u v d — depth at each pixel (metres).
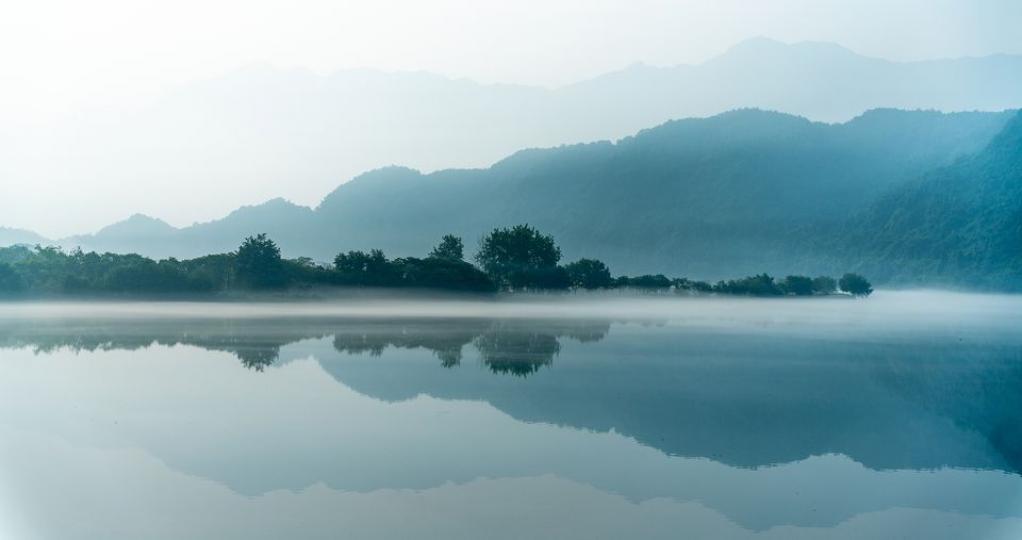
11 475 18.56
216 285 95.00
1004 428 24.77
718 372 34.81
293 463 19.56
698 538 15.39
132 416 24.39
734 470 19.67
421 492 17.55
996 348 47.81
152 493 17.38
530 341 48.00
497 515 16.28
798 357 41.06
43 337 47.38
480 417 24.67
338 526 15.59
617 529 15.68
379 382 30.80
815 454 21.36
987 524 16.52
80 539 14.70
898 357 42.19
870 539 15.68
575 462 19.94
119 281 90.19
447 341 47.16
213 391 28.59
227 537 14.98
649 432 23.19
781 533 15.79
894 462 20.75
